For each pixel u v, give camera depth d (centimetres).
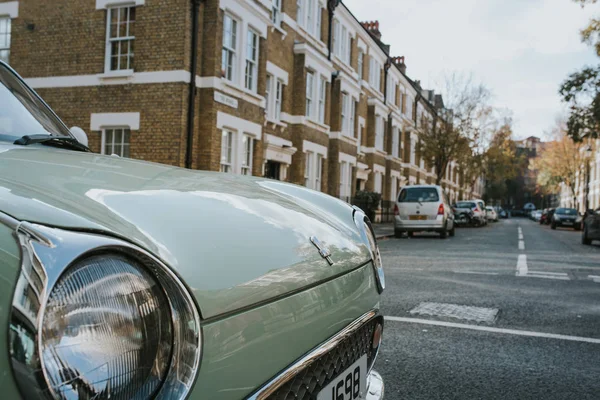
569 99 2117
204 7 1272
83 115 1294
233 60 1376
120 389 84
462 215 3206
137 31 1248
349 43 2525
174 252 103
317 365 142
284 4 1772
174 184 146
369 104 2822
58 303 77
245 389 107
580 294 634
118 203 111
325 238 173
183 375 92
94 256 85
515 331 444
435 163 3219
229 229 129
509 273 816
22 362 71
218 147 1291
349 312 165
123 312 86
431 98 5150
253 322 112
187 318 95
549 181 6288
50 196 99
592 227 1620
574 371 348
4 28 1387
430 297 591
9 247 78
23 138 187
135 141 1244
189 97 1230
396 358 367
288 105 1838
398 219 1758
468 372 342
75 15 1306
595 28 1923
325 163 2089
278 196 193
